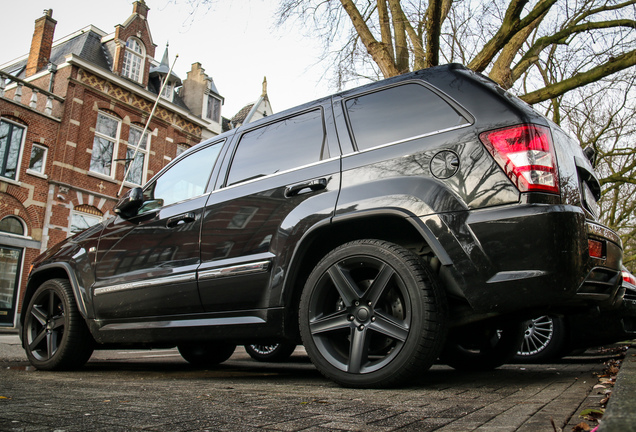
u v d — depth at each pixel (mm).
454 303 2330
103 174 17375
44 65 18031
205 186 3406
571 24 7957
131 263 3535
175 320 3174
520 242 2088
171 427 1499
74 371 3811
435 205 2293
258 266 2795
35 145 15672
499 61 8023
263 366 4605
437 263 2389
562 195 2170
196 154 3750
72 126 16547
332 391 2258
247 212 2990
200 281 3051
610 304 2432
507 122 2260
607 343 4285
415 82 2693
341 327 2408
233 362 5301
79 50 18000
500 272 2119
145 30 19844
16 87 15797
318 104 3062
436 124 2482
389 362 2242
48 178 15766
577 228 2113
